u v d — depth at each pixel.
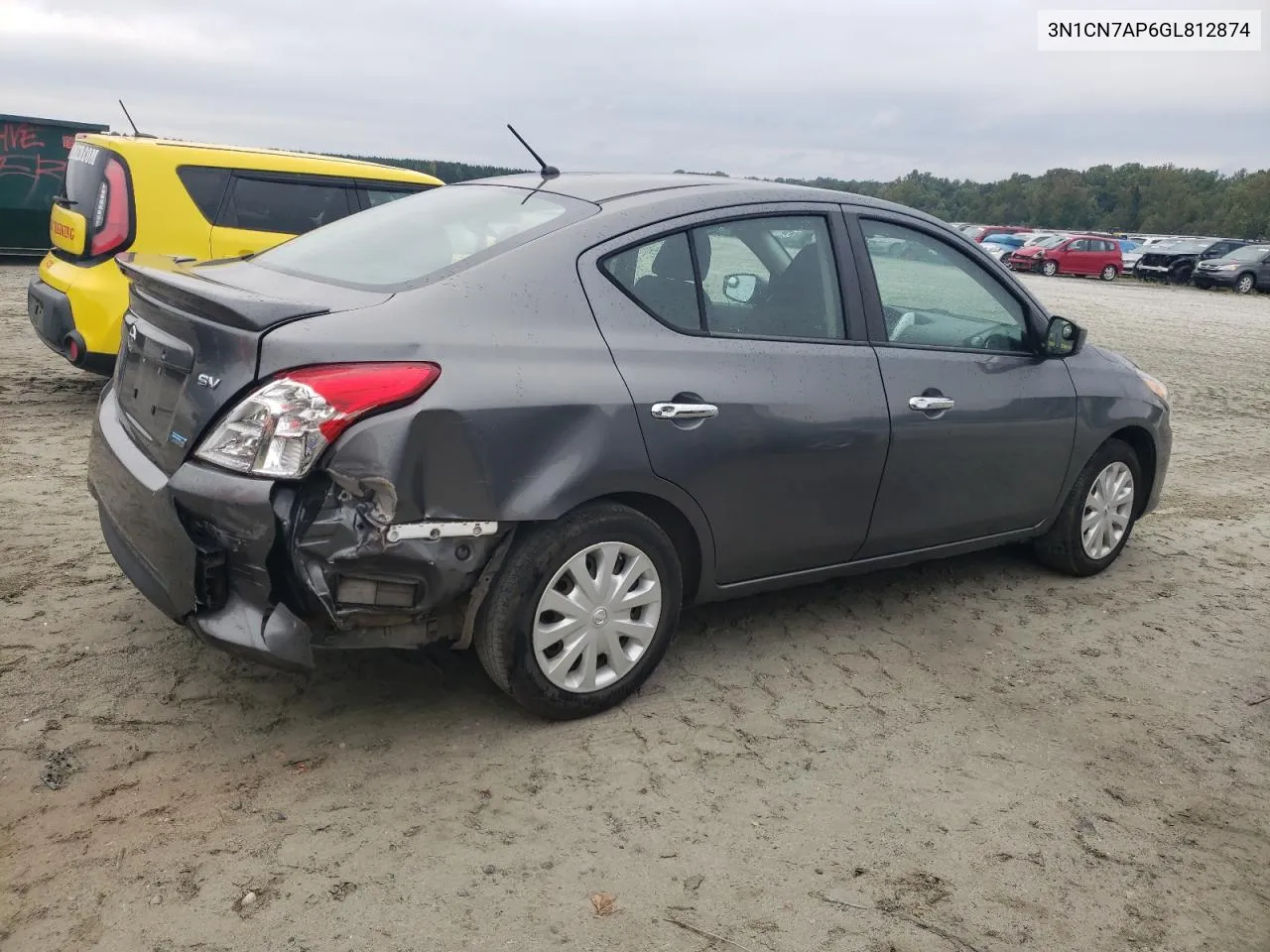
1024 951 2.52
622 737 3.32
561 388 3.08
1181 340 16.98
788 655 4.04
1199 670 4.23
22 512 4.87
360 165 7.77
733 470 3.51
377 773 3.02
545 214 3.49
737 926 2.52
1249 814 3.20
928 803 3.10
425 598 2.94
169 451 2.93
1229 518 6.61
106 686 3.35
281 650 2.79
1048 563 5.20
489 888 2.57
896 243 4.18
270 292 3.17
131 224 6.61
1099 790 3.26
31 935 2.30
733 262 3.65
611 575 3.32
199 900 2.44
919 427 4.04
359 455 2.75
